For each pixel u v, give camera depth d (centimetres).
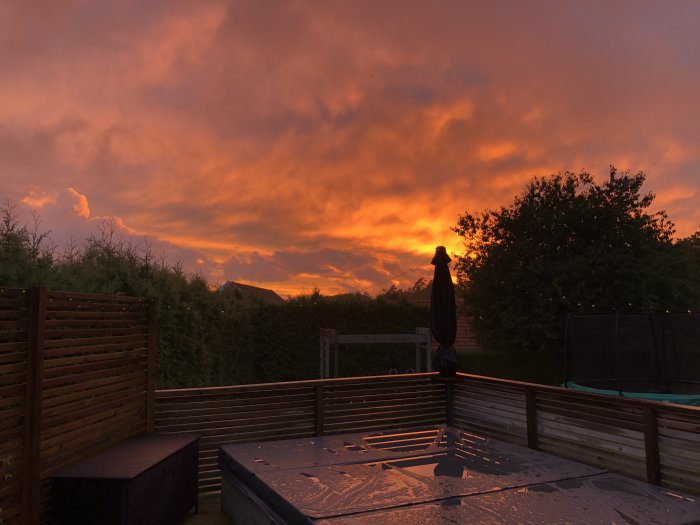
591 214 1909
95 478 352
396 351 1625
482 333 2094
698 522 326
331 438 575
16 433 326
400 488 385
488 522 319
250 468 440
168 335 875
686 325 859
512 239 2036
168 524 421
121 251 853
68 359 386
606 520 325
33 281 519
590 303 1805
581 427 493
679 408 399
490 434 621
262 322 1457
